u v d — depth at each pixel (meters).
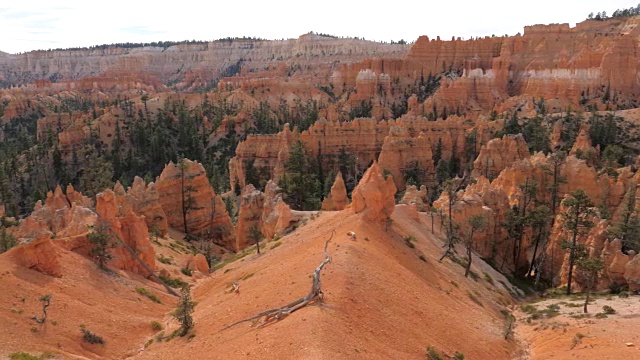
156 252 71.25
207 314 46.53
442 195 93.25
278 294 44.00
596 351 43.94
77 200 96.94
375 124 143.12
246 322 40.97
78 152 168.12
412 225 70.44
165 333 44.69
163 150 177.00
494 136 140.50
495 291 65.69
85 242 54.53
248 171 137.75
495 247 79.62
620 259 62.56
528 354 48.28
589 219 74.00
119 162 169.25
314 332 34.50
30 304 41.88
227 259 80.56
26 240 48.50
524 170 87.75
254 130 194.62
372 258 50.22
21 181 155.88
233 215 120.56
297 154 118.12
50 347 38.22
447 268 62.38
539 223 80.38
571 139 140.88
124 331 44.44
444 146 142.00
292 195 114.31
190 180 96.44
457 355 41.28
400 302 44.69
